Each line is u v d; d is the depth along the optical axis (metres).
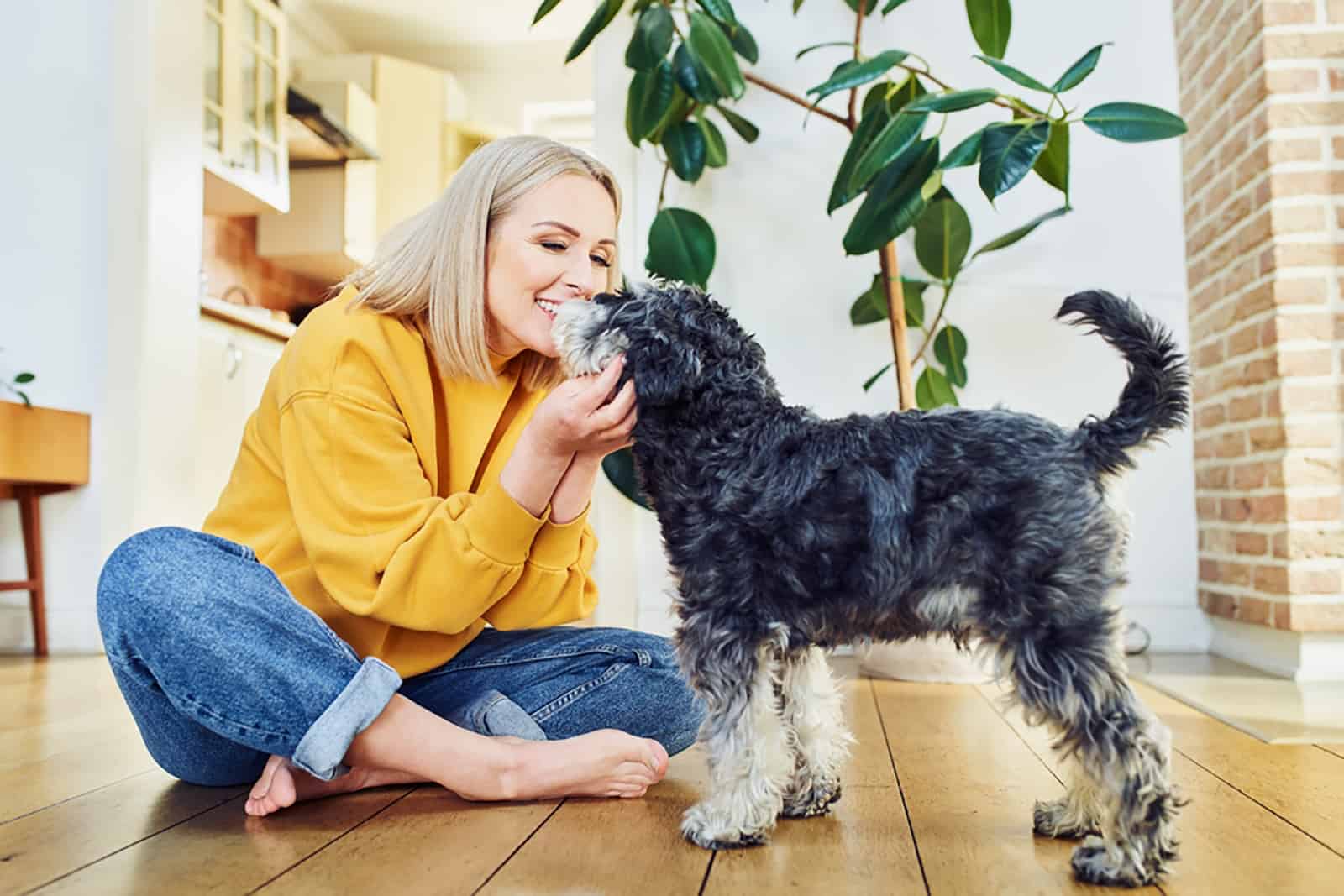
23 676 2.82
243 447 1.67
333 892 1.15
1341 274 2.82
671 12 3.39
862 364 3.36
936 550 1.23
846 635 1.33
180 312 3.65
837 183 2.65
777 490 1.29
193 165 3.74
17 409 3.10
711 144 3.21
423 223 1.65
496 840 1.34
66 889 1.16
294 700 1.36
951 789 1.61
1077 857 1.20
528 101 6.94
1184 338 3.39
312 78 6.28
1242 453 3.03
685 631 1.34
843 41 3.43
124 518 3.40
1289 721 2.15
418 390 1.59
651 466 1.40
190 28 3.73
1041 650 1.18
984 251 2.89
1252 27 2.91
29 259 3.49
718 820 1.31
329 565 1.46
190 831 1.38
